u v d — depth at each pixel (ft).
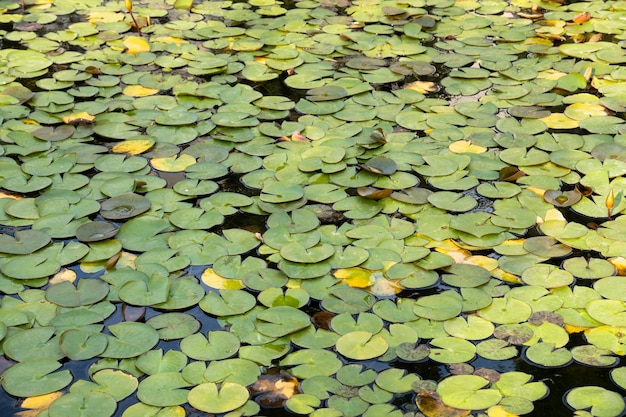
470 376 6.98
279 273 8.30
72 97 12.08
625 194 9.64
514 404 6.67
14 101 11.88
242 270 8.36
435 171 10.16
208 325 7.65
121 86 12.59
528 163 10.29
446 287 8.13
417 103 12.00
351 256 8.52
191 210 9.38
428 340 7.43
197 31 14.69
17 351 7.24
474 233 8.85
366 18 15.26
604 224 9.07
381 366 7.12
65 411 6.57
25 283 8.18
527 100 12.00
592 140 10.85
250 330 7.55
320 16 15.52
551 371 7.06
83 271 8.38
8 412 6.62
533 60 13.44
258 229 9.13
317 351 7.29
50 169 10.18
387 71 13.06
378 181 9.95
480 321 7.64
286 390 6.84
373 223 9.15
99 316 7.66
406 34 14.34
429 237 8.89
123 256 8.59
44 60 13.35
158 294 7.89
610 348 7.29
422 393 6.79
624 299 7.86
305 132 11.16
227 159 10.53
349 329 7.54
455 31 14.66
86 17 15.42
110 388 6.85
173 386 6.88
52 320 7.60
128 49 13.85
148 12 15.62
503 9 15.81
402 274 8.23
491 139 10.93
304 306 7.85
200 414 6.61
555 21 14.99
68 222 9.11
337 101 12.07
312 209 9.45
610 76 12.80
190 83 12.66
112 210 9.28
